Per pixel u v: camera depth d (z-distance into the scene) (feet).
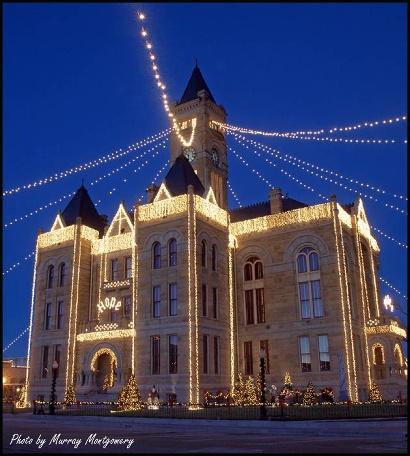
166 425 91.35
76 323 167.63
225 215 167.22
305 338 149.59
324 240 152.15
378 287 178.19
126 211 181.68
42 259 183.32
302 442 61.46
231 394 144.66
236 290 165.48
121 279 169.78
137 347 146.92
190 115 217.56
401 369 154.71
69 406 138.92
